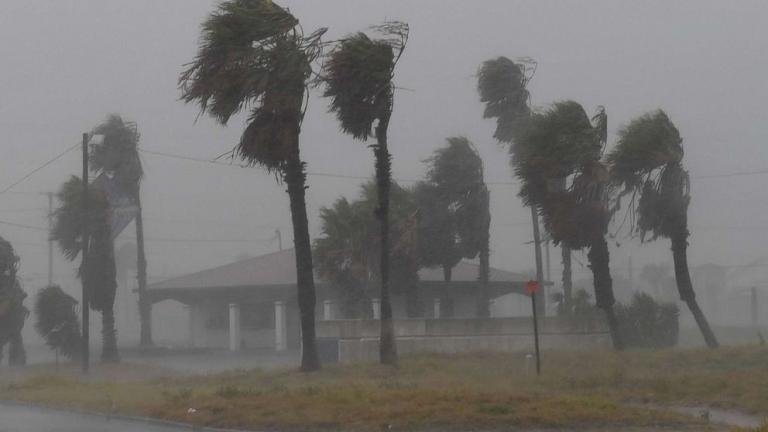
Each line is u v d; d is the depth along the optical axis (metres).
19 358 50.41
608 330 37.56
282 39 29.36
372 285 48.34
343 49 29.89
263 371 32.41
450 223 48.38
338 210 47.25
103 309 48.09
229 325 60.34
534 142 36.28
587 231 36.00
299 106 29.91
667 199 35.81
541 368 29.50
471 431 18.66
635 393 23.86
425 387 23.75
